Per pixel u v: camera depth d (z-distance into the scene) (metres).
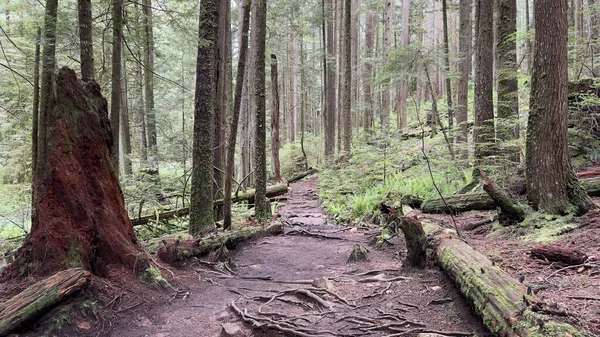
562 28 5.90
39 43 4.84
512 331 2.75
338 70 25.25
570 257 4.47
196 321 4.06
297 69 30.48
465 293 3.76
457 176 11.39
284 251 7.20
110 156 4.94
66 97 4.45
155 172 12.20
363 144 17.17
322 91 30.00
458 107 13.99
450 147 12.13
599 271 4.09
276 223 9.17
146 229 9.42
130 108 19.00
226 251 6.48
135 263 4.70
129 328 3.87
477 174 9.50
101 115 4.79
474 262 4.14
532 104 6.27
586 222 5.54
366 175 15.20
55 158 4.32
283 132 35.62
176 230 9.30
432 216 8.62
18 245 6.87
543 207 6.09
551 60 5.97
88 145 4.60
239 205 11.98
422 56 10.94
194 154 7.49
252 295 4.77
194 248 6.11
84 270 4.03
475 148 9.89
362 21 40.34
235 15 20.05
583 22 16.73
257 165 9.35
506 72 9.47
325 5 23.55
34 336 3.43
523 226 6.03
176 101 18.28
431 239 5.41
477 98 10.27
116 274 4.50
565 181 6.03
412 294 4.46
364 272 5.56
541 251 4.72
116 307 4.09
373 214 10.41
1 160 14.31
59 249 4.19
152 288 4.63
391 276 5.27
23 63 8.10
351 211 11.66
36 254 4.16
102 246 4.55
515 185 7.95
